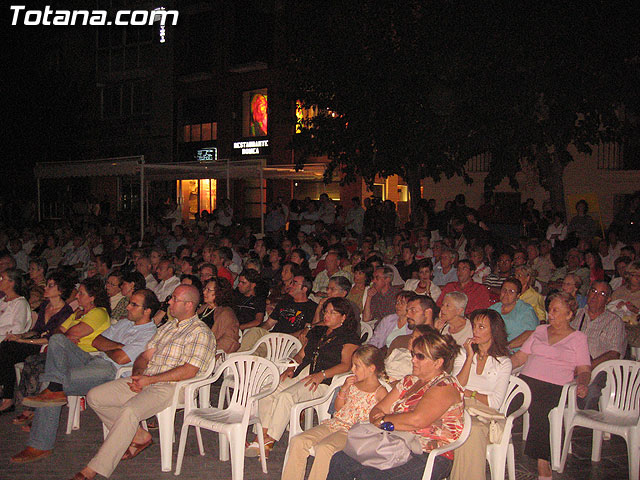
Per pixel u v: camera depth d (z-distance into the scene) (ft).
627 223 45.27
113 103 106.93
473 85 44.24
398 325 22.66
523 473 18.56
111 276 25.90
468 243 39.27
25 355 23.70
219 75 92.27
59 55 111.55
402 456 14.49
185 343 19.39
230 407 19.22
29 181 95.81
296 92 58.08
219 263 32.94
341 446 15.64
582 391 18.56
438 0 45.73
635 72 44.11
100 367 20.66
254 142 88.02
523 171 61.72
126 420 17.44
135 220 74.95
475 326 17.87
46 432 18.98
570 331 19.44
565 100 43.01
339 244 33.40
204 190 92.38
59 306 24.38
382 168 52.24
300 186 82.79
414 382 15.47
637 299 25.88
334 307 20.13
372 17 49.78
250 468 18.60
